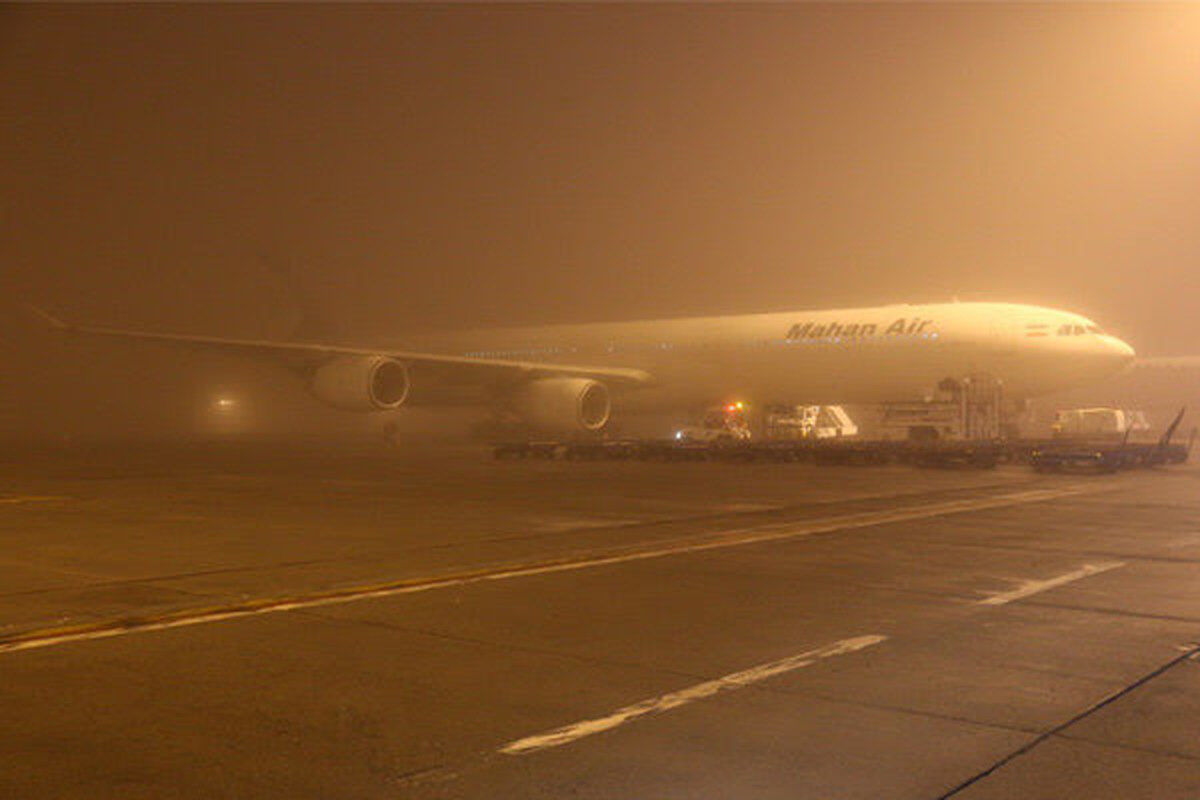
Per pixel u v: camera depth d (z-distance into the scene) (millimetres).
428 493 20422
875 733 5414
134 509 17469
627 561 11453
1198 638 7613
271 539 13469
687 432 40156
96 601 9094
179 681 6465
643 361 40375
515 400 37062
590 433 40719
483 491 20859
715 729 5496
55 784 4676
